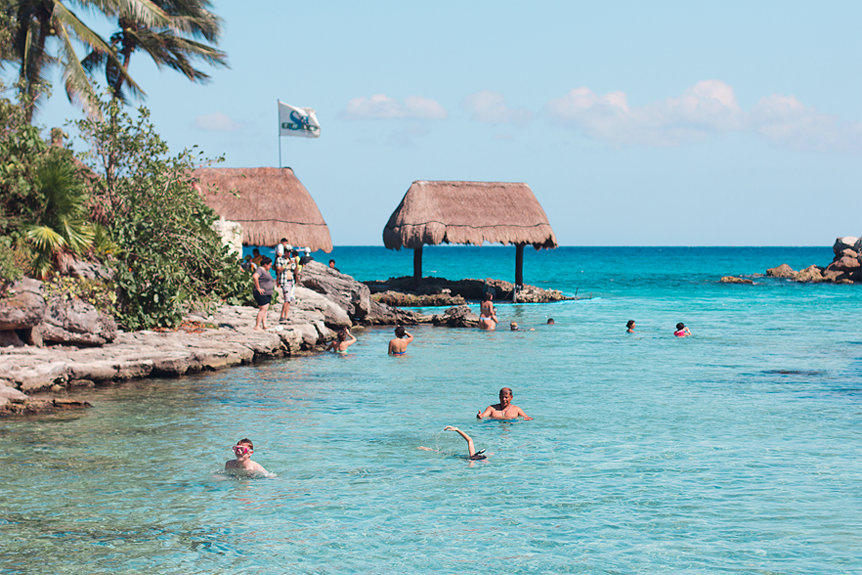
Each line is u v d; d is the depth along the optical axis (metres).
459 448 10.91
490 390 15.66
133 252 19.84
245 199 35.88
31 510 8.16
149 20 27.88
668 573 6.68
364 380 16.78
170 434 11.51
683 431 12.02
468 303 41.25
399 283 44.78
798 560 6.94
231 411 13.24
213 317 21.77
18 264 15.74
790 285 61.44
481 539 7.46
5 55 25.38
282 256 23.48
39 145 17.73
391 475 9.58
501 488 9.06
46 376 14.28
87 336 16.62
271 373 17.50
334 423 12.47
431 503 8.50
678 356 21.19
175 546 7.24
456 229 42.44
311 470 9.78
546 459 10.37
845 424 12.58
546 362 19.88
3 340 15.30
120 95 32.44
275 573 6.68
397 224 43.03
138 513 8.12
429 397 14.86
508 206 44.38
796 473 9.69
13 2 25.30
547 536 7.54
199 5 33.38
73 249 17.52
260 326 21.30
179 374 16.72
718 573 6.67
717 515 8.12
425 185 43.84
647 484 9.22
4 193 16.94
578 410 13.70
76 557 6.96
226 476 9.45
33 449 10.52
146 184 20.22
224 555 7.05
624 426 12.39
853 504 8.46
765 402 14.55
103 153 20.44
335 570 6.75
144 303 19.66
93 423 12.12
